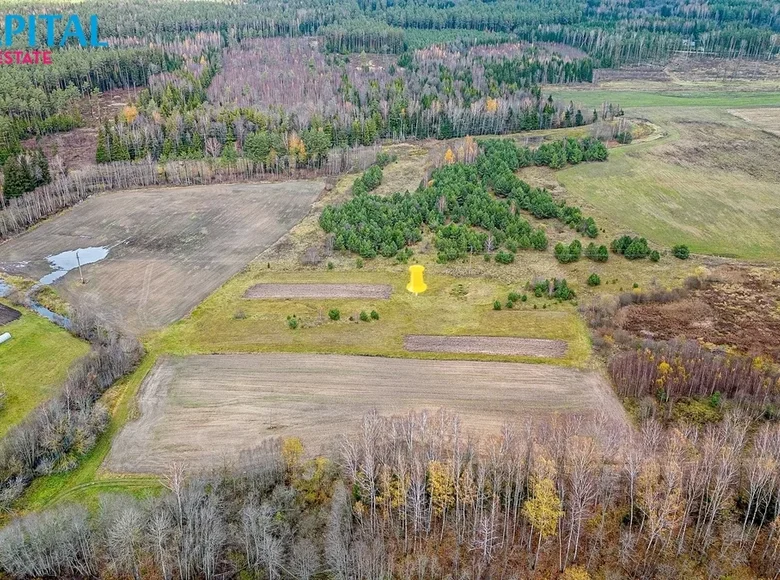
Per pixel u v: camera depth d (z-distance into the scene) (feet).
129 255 390.42
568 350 289.74
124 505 204.95
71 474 228.63
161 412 256.52
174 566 193.16
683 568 188.65
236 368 282.36
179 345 299.58
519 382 269.85
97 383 270.46
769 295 331.77
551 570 192.85
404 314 321.93
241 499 212.02
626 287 341.62
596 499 205.16
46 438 233.14
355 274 363.97
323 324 313.32
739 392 251.39
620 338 293.02
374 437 216.95
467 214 417.08
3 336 301.02
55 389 269.23
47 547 194.18
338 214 421.18
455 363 282.97
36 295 344.49
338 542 190.80
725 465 192.44
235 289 350.02
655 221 424.46
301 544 196.75
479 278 355.56
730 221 424.05
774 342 290.97
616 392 261.65
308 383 271.69
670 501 185.57
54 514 202.49
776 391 252.01
